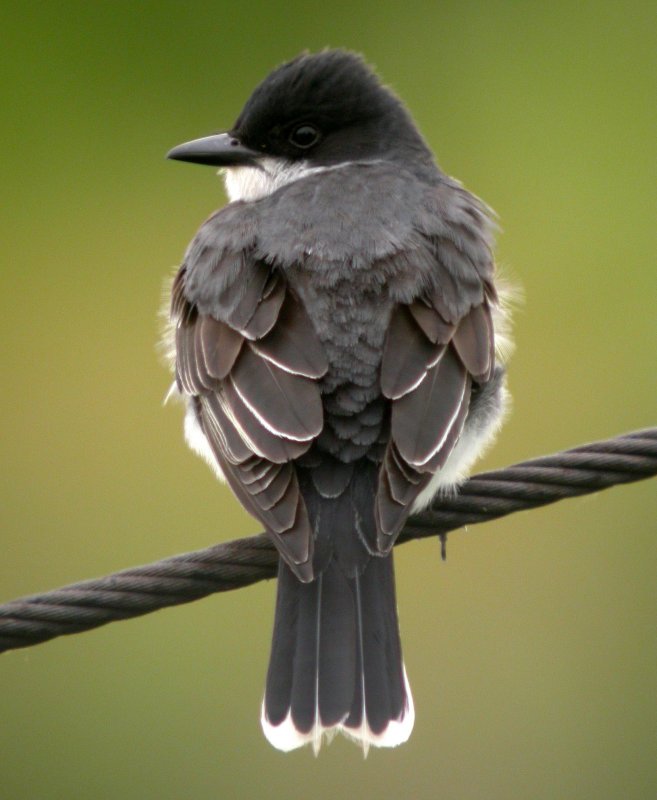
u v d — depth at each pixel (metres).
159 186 18.55
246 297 10.50
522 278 17.81
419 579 15.88
